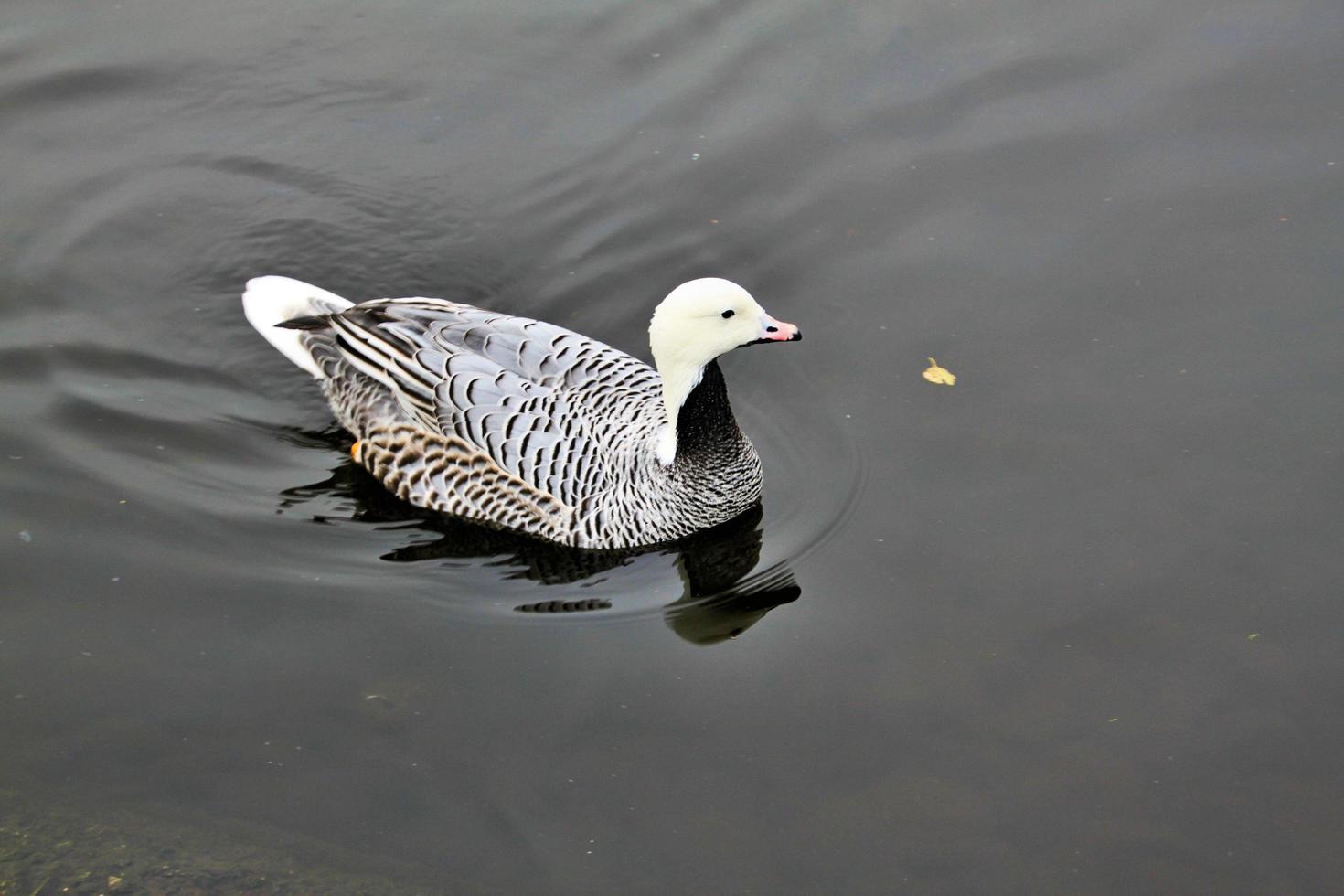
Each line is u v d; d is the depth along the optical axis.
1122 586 2.68
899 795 2.55
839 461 2.81
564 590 2.74
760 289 2.96
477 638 2.68
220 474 2.84
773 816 2.54
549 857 2.52
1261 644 2.63
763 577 2.73
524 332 2.81
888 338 2.90
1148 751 2.57
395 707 2.62
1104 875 2.51
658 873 2.51
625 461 2.78
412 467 2.83
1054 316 2.89
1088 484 2.75
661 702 2.63
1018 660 2.63
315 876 2.51
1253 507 2.72
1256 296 2.89
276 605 2.71
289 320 2.88
